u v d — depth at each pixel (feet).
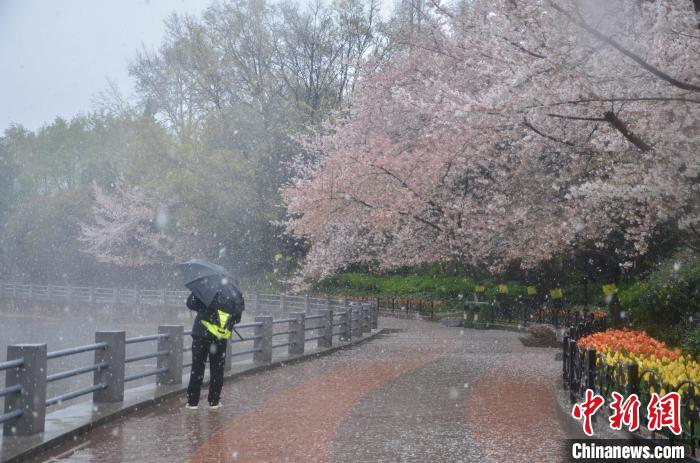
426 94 75.46
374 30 142.72
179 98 175.22
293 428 29.76
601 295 91.86
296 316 57.93
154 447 26.27
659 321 55.36
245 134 143.54
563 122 47.11
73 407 32.01
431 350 65.77
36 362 26.50
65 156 237.25
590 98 36.22
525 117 41.24
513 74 42.57
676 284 55.77
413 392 39.86
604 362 27.81
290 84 153.58
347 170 70.59
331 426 30.19
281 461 24.29
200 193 136.87
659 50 34.30
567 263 91.81
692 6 32.01
